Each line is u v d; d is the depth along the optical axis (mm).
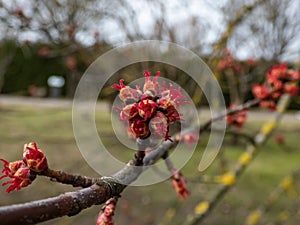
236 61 4262
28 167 906
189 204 5570
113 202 1033
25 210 628
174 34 4277
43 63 14383
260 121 6223
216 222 5227
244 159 2857
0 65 5293
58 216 702
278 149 8961
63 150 6895
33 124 7566
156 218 5344
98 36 4531
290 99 3053
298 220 5215
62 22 4426
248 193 6195
